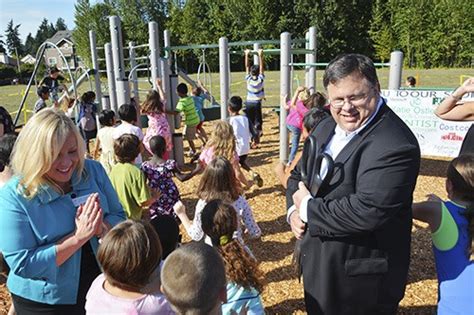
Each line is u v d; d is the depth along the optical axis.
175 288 1.67
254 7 47.25
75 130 2.08
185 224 3.73
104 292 1.94
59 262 2.01
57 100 10.28
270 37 48.03
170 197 4.48
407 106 6.85
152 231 1.97
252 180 6.46
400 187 1.81
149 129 7.12
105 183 2.41
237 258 2.50
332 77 1.90
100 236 2.18
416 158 1.85
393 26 43.66
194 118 8.55
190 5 51.00
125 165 3.87
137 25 57.19
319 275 2.12
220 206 2.57
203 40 51.09
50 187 2.06
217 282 1.71
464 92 2.69
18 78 47.78
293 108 7.23
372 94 1.89
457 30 39.91
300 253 2.27
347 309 2.09
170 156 7.56
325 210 1.93
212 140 5.19
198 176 7.34
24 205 2.00
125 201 3.83
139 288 1.92
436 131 6.76
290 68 7.19
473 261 2.06
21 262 1.98
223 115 7.70
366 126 1.94
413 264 4.16
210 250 1.79
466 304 2.07
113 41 7.59
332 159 1.99
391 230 1.99
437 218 2.13
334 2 45.31
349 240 2.00
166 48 8.63
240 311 2.50
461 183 2.14
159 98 7.11
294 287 3.88
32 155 1.95
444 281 2.16
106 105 9.73
